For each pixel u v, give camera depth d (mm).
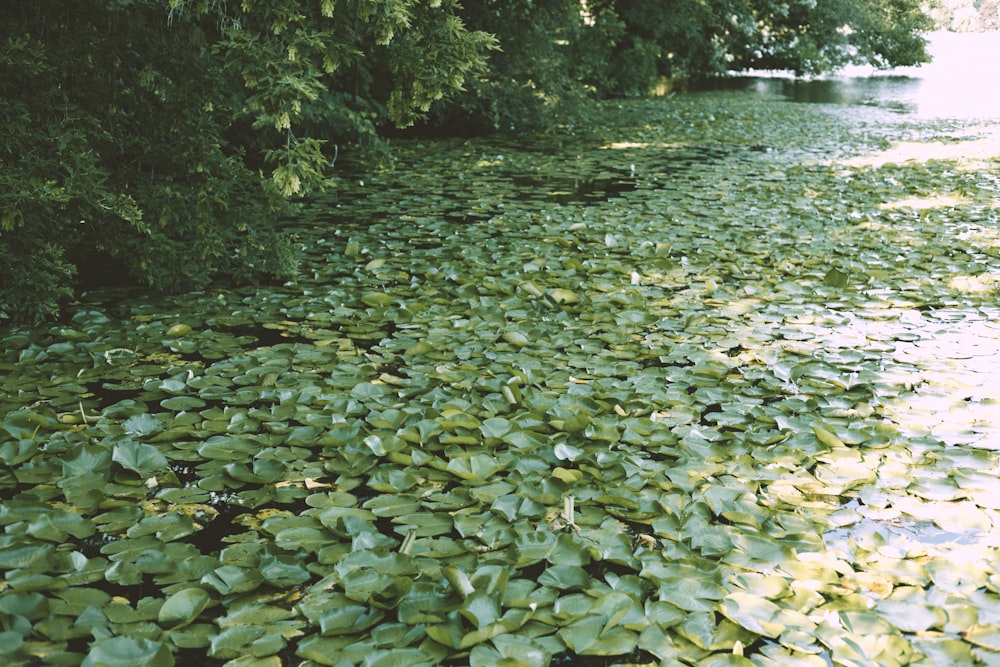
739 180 8398
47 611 2029
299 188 4598
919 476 2742
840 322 4219
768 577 2188
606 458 2826
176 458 2838
